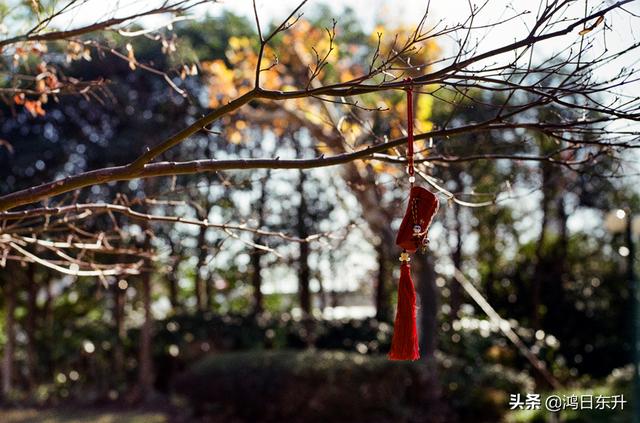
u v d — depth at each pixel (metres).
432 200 2.70
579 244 13.68
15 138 11.28
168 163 2.62
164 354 11.84
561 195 12.78
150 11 3.10
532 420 8.58
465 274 14.21
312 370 8.73
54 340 11.66
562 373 11.76
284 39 8.52
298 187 12.34
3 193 11.07
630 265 9.85
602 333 12.63
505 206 13.65
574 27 2.31
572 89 2.61
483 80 2.46
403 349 2.62
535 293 13.08
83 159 11.48
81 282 12.20
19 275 11.39
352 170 5.38
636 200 13.13
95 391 11.32
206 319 11.97
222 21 11.55
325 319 12.15
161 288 14.44
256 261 12.88
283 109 7.81
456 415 9.16
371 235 9.93
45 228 3.53
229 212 11.58
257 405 8.92
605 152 3.05
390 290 14.72
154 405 10.93
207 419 9.52
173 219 3.23
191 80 11.22
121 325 11.66
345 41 11.48
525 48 2.41
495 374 9.57
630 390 8.89
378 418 8.92
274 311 14.08
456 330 11.64
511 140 7.42
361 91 2.46
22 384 11.91
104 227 9.91
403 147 3.70
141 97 11.30
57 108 11.20
